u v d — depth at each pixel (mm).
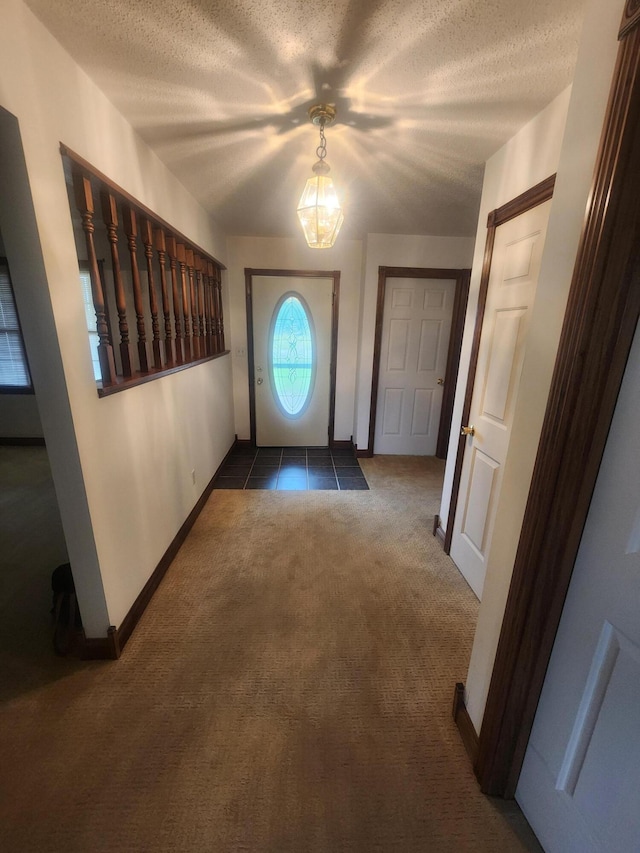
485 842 1003
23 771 1144
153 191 1905
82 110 1294
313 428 4281
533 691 979
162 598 1895
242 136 1735
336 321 3961
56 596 1592
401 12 1028
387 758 1196
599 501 787
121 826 1021
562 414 792
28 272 1129
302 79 1329
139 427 1771
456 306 3686
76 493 1342
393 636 1688
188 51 1191
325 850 981
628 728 744
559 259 853
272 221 3148
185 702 1362
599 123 743
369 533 2547
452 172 2053
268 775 1143
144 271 2969
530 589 908
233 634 1677
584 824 848
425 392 3984
